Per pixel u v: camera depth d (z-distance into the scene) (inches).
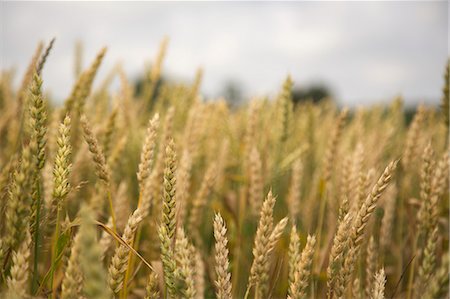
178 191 29.3
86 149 36.1
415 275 33.2
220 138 60.1
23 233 19.1
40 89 20.6
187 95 56.6
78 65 50.8
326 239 36.0
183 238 20.4
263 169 43.6
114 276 20.6
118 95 51.3
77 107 36.5
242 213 37.3
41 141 20.7
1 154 39.0
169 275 19.9
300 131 63.6
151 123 26.1
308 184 56.0
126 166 47.0
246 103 69.5
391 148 51.3
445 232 35.7
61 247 22.9
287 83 47.5
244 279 35.8
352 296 27.0
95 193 32.5
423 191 29.0
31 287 22.1
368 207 21.2
